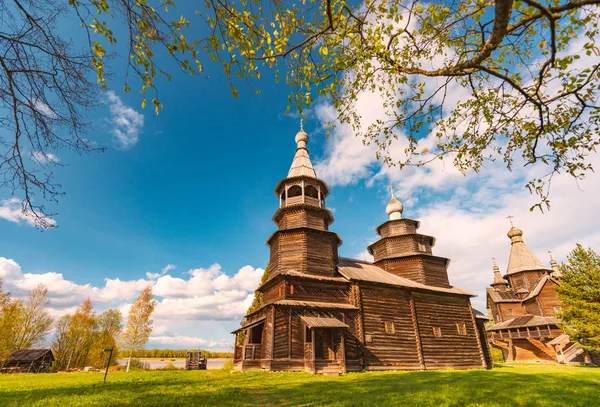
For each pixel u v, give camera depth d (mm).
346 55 6211
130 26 4695
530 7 3996
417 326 25500
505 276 52531
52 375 23719
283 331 20766
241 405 9164
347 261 30891
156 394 11188
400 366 23203
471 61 4797
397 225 34000
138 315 36000
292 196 30734
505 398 9781
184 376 20000
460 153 7176
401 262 31641
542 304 43562
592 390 11383
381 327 24016
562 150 6340
